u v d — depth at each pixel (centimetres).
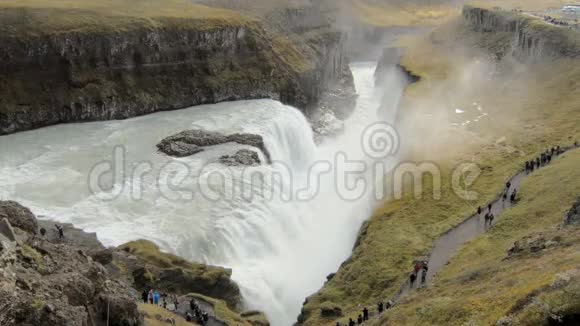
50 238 5016
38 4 9612
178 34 10031
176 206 6012
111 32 9200
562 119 8288
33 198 5997
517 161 7238
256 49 11169
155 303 4259
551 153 7075
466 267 4741
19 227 3038
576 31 10681
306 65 12106
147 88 9569
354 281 5325
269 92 10850
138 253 4931
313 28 14612
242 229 5853
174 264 4972
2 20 8625
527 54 11269
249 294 5278
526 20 11944
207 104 10125
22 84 8419
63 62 8838
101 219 5641
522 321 2388
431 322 3048
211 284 4853
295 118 9781
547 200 5562
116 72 9306
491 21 13875
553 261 3138
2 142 7700
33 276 2361
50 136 8006
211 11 11650
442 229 5834
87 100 8781
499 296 2861
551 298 2388
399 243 5681
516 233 5200
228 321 4347
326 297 5200
